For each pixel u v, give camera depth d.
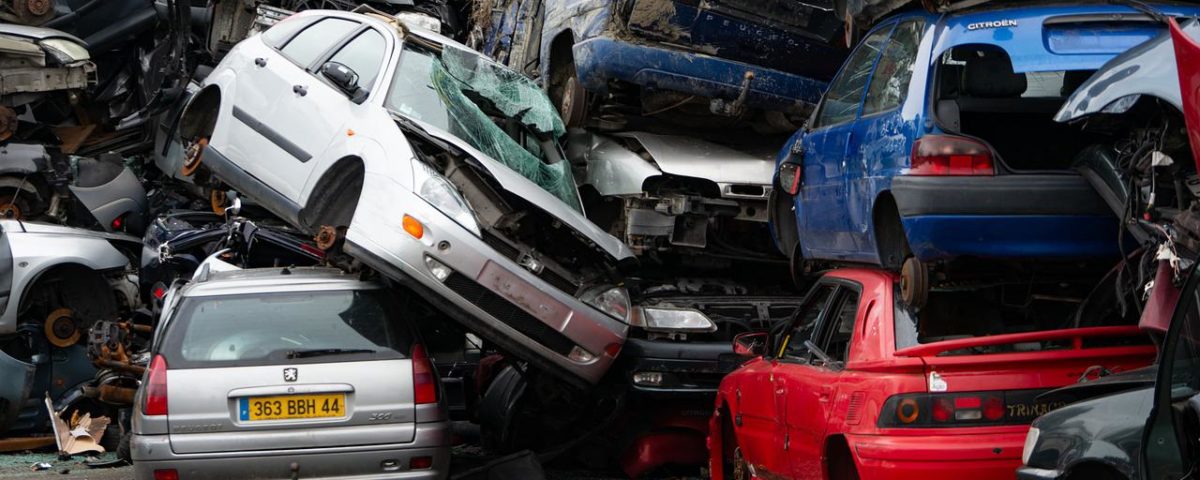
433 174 8.86
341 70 9.55
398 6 19.64
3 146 14.19
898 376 5.70
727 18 10.59
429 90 9.82
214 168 10.44
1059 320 6.95
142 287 13.05
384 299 7.88
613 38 10.65
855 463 5.78
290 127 9.90
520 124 10.65
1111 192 5.88
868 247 7.28
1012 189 6.22
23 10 15.24
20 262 11.57
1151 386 4.61
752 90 10.77
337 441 7.29
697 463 9.78
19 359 11.76
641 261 11.16
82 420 11.50
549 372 9.07
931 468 5.53
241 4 16.70
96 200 15.02
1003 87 7.01
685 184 10.77
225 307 7.65
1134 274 5.84
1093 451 4.58
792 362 7.14
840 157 7.65
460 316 8.74
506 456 9.20
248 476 7.23
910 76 6.86
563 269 9.13
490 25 15.25
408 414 7.41
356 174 9.49
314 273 8.64
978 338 5.70
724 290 10.57
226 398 7.26
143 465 7.21
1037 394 5.62
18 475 9.87
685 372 9.55
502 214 9.07
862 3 7.92
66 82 14.76
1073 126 7.11
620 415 9.73
